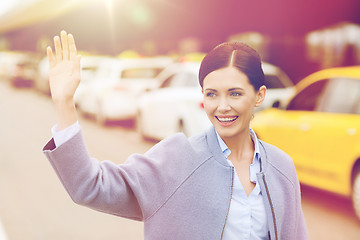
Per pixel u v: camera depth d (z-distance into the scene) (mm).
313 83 5387
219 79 1365
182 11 17750
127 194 1318
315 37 15422
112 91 11031
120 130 10875
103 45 30562
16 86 25000
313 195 5473
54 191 5711
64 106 1262
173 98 7617
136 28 24672
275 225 1422
